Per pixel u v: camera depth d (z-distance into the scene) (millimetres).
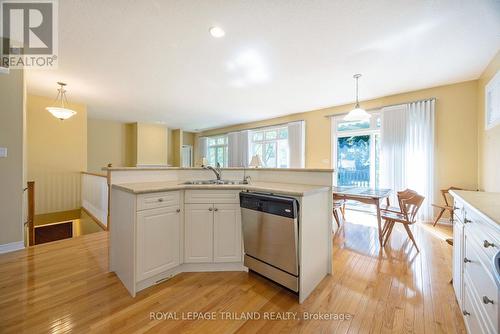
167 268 1942
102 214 3748
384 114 4289
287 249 1720
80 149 4996
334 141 5254
